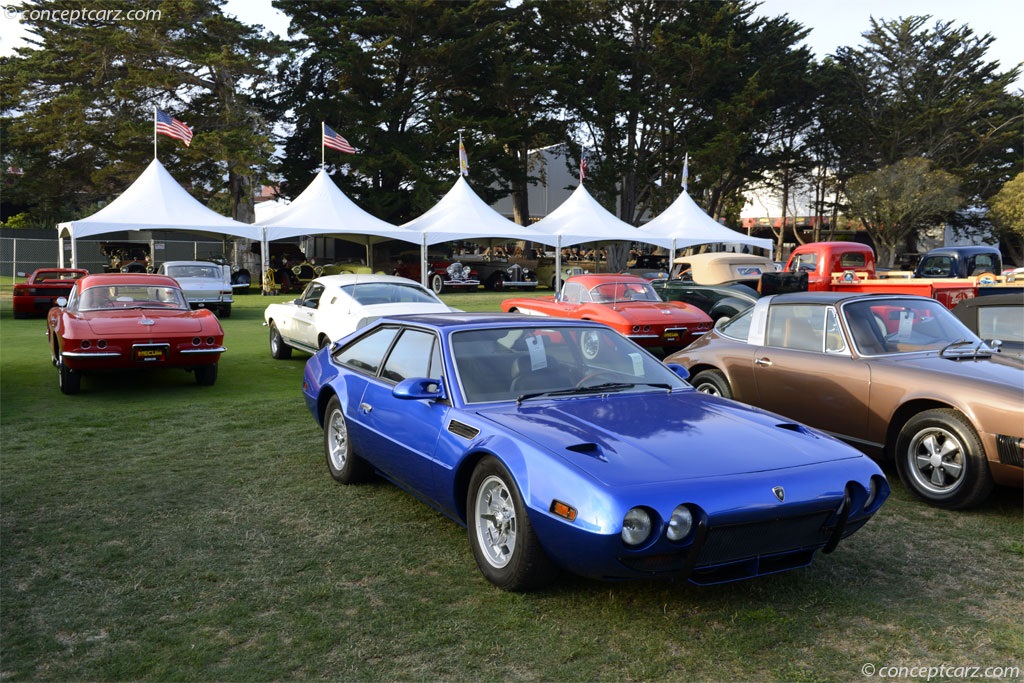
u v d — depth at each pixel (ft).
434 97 146.72
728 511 10.82
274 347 40.93
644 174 144.66
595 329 16.40
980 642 11.02
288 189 145.38
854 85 154.40
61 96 120.16
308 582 12.85
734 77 139.13
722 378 22.79
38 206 159.63
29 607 11.90
